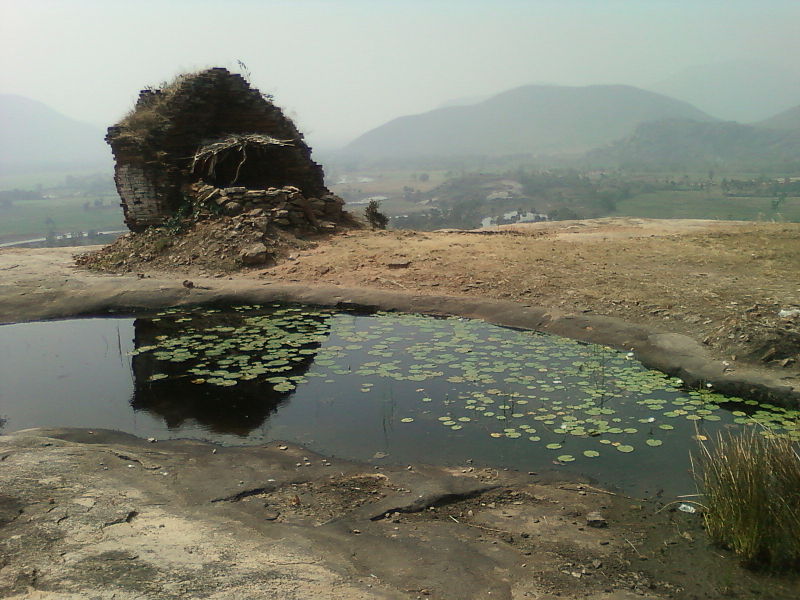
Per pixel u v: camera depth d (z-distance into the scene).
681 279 9.45
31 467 4.62
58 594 3.06
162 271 11.28
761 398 6.05
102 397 6.70
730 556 3.70
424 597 3.27
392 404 6.27
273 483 4.68
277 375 7.13
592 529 4.06
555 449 5.28
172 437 5.67
